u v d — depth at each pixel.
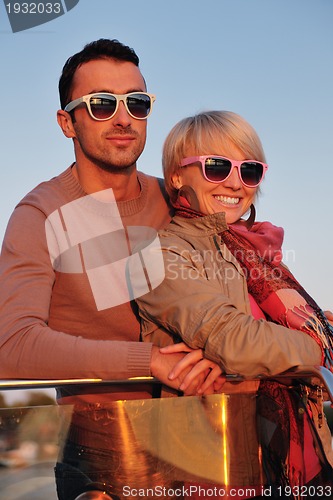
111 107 3.77
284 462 3.15
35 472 2.74
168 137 3.76
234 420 3.07
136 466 2.89
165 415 2.96
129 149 3.79
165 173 3.79
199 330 3.06
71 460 2.80
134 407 2.92
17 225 3.64
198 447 3.00
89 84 3.82
